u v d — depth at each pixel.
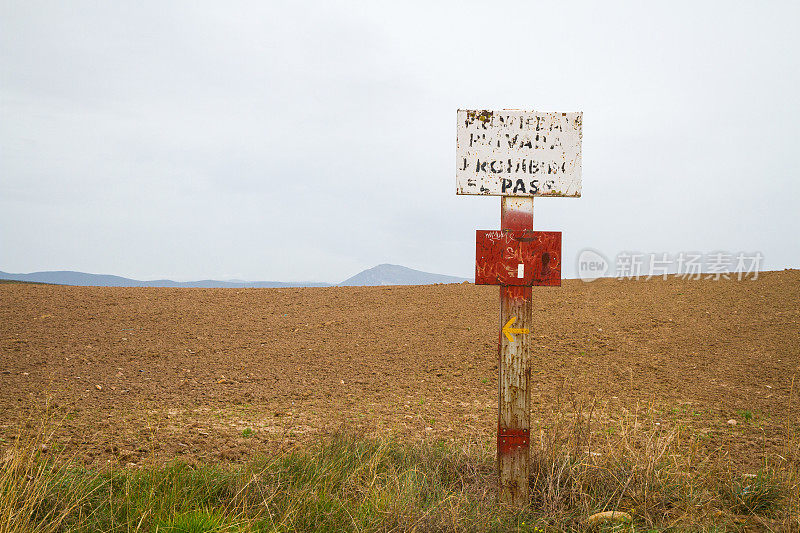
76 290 21.88
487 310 19.56
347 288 24.66
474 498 4.48
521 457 4.71
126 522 3.71
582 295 20.67
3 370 11.63
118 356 13.71
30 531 3.42
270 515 3.88
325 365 13.81
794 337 14.30
